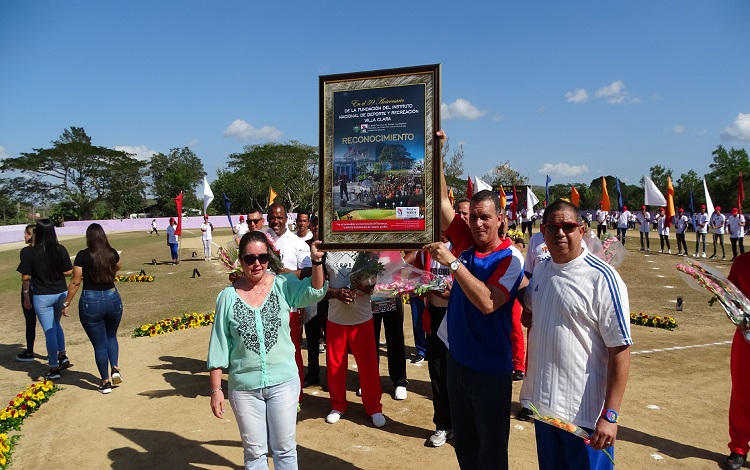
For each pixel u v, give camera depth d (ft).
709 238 106.22
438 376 16.52
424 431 17.79
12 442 16.98
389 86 11.64
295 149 239.50
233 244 20.84
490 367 11.42
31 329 26.89
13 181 235.81
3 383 23.44
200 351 28.22
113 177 247.09
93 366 25.67
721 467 15.07
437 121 11.35
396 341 20.88
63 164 237.45
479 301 10.70
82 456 16.34
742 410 14.71
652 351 26.48
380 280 17.43
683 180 177.68
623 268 59.41
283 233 20.72
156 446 16.98
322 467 15.31
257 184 236.02
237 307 11.93
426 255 21.02
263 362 11.80
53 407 20.34
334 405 18.92
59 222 185.98
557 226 9.95
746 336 13.26
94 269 21.18
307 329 22.75
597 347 9.90
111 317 22.03
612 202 177.37
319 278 11.98
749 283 14.23
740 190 66.23
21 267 23.76
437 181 11.31
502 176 164.76
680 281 49.98
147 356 27.32
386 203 11.62
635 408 19.29
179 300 43.88
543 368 10.28
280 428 11.99
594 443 9.43
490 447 11.59
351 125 11.88
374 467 15.29
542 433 10.49
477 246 12.43
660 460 15.38
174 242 71.51
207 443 17.20
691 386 21.56
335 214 11.95
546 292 10.39
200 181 303.07
